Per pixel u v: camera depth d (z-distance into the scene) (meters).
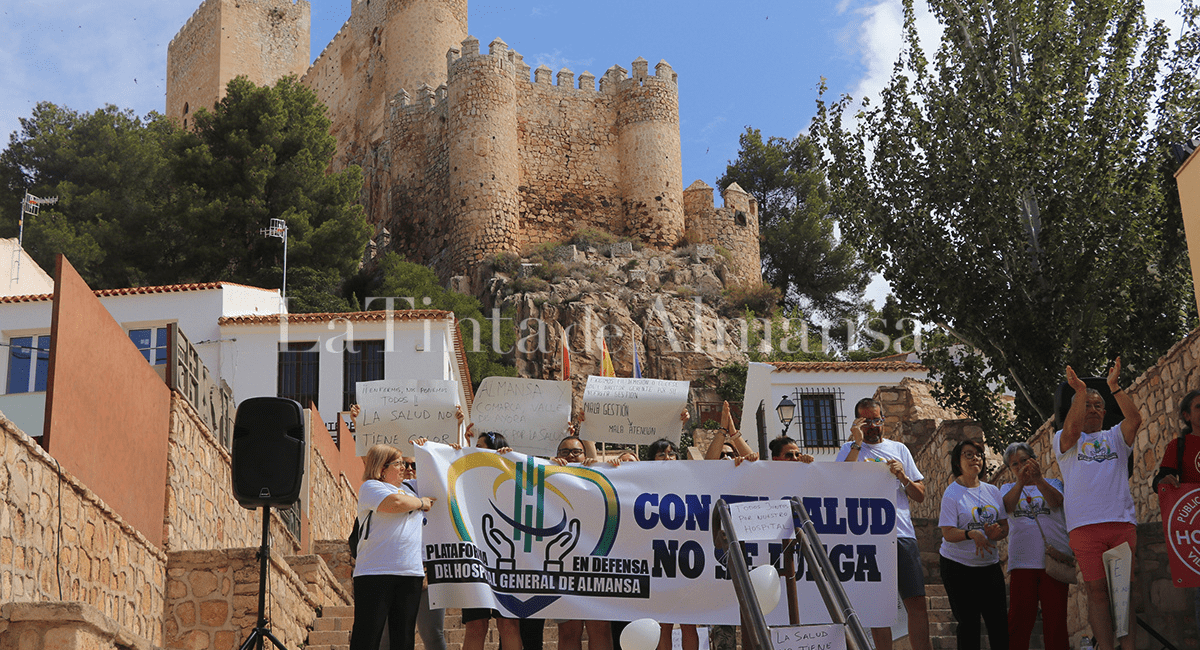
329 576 11.59
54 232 38.75
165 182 45.00
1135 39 15.75
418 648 9.16
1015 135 15.84
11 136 44.62
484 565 6.73
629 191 55.50
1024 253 15.63
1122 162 15.41
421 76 59.50
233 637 9.12
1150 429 8.80
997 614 7.03
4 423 6.82
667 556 6.90
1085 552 6.69
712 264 53.16
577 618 6.74
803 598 6.86
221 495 11.97
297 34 72.88
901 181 17.00
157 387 10.10
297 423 7.47
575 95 56.84
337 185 44.94
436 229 53.88
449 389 7.53
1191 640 7.39
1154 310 14.72
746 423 15.71
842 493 7.07
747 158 67.00
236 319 23.64
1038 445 11.20
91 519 8.13
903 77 17.38
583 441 7.68
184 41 73.31
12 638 5.92
